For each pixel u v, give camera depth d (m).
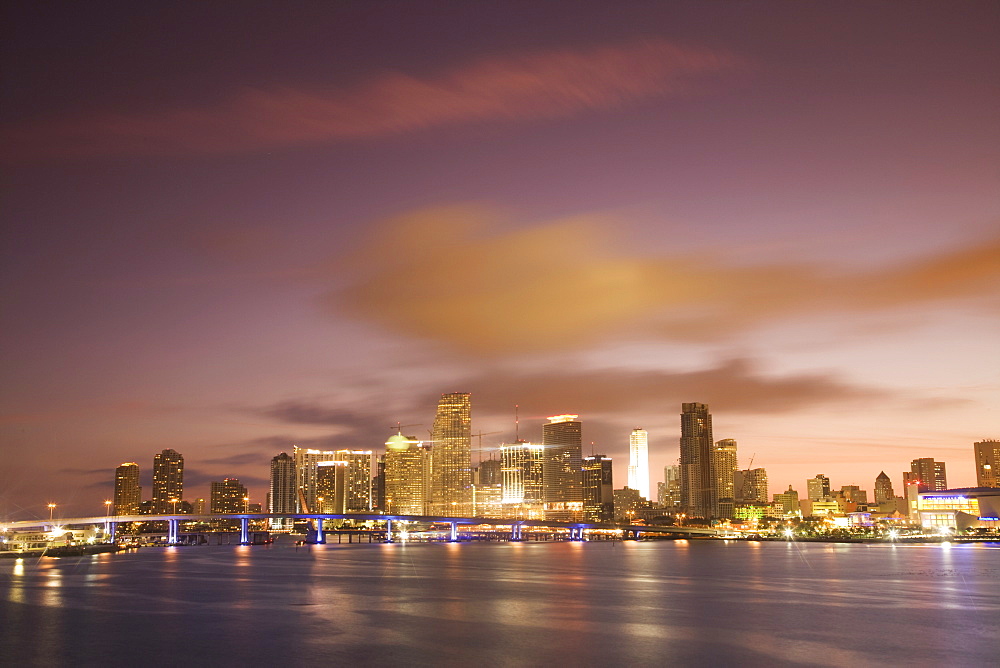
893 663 89.94
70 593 174.62
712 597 163.75
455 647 99.25
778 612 135.75
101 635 110.50
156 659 93.56
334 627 116.31
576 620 124.44
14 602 154.50
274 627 116.56
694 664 89.38
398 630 113.19
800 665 88.81
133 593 174.00
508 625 118.25
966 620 124.44
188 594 171.12
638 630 113.56
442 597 163.38
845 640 104.75
